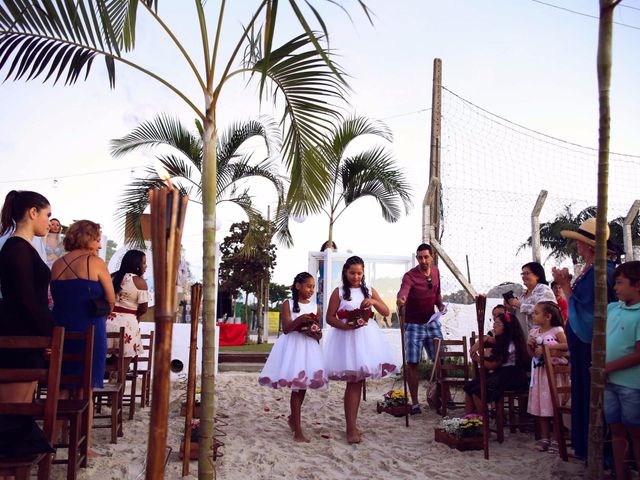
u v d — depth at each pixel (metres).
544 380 5.18
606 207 3.39
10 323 3.22
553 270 4.39
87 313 4.35
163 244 1.86
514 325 5.73
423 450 5.14
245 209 11.73
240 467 4.53
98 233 4.54
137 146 10.88
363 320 5.40
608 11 3.37
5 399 3.09
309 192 4.37
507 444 5.38
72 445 3.67
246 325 20.17
